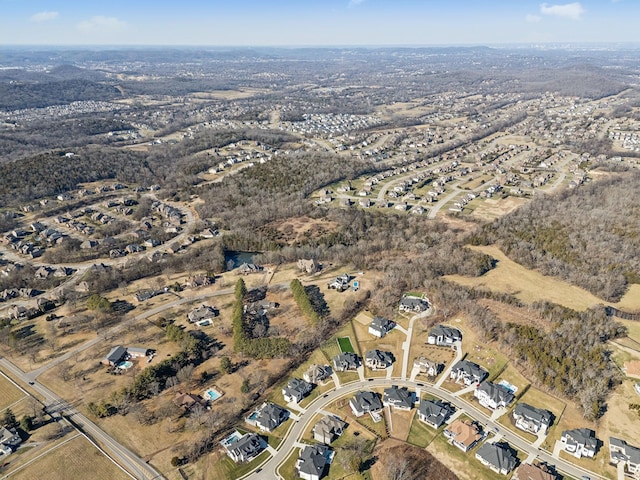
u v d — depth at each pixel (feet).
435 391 497.46
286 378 520.01
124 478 399.44
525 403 471.62
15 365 541.75
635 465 398.83
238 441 425.28
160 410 471.62
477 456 415.23
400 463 407.03
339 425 446.19
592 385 481.46
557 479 392.27
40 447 428.15
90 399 487.20
